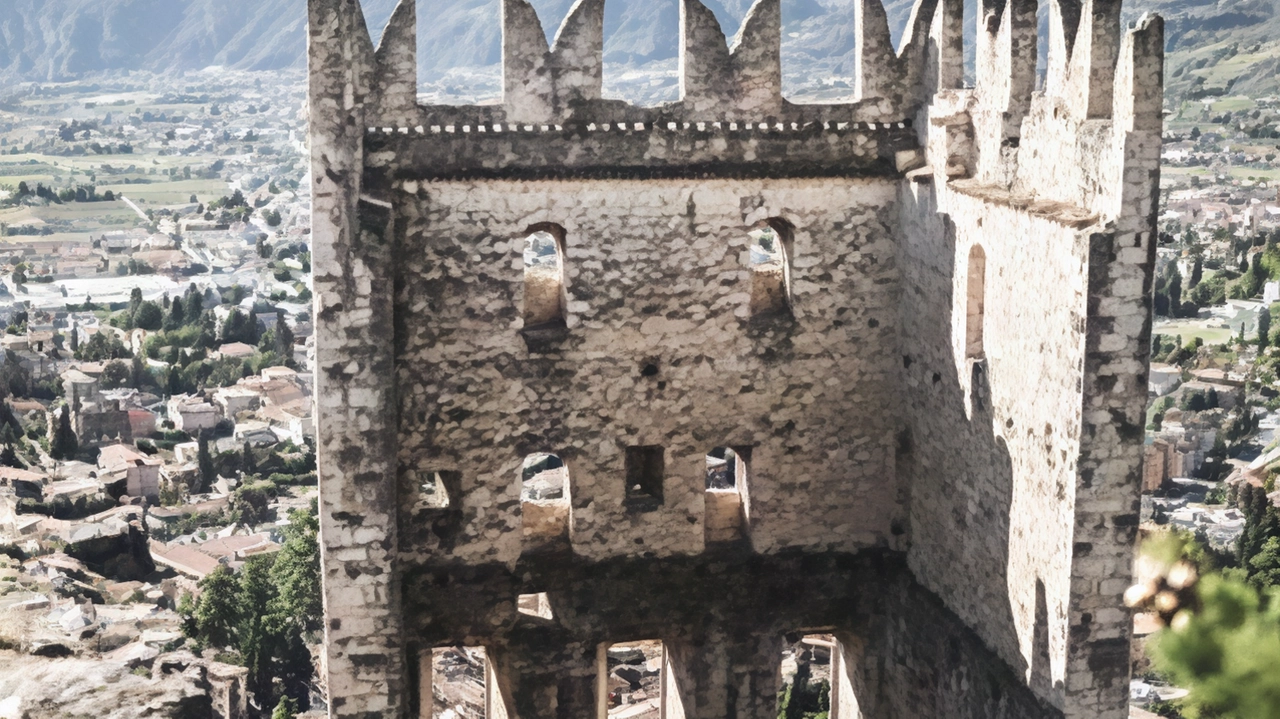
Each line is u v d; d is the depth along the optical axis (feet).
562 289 75.25
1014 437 65.72
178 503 481.46
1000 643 68.18
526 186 72.59
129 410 576.61
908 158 75.15
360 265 69.46
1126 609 61.31
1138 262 58.54
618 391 75.36
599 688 78.84
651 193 73.92
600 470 75.97
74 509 437.17
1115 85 58.54
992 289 67.26
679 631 78.43
